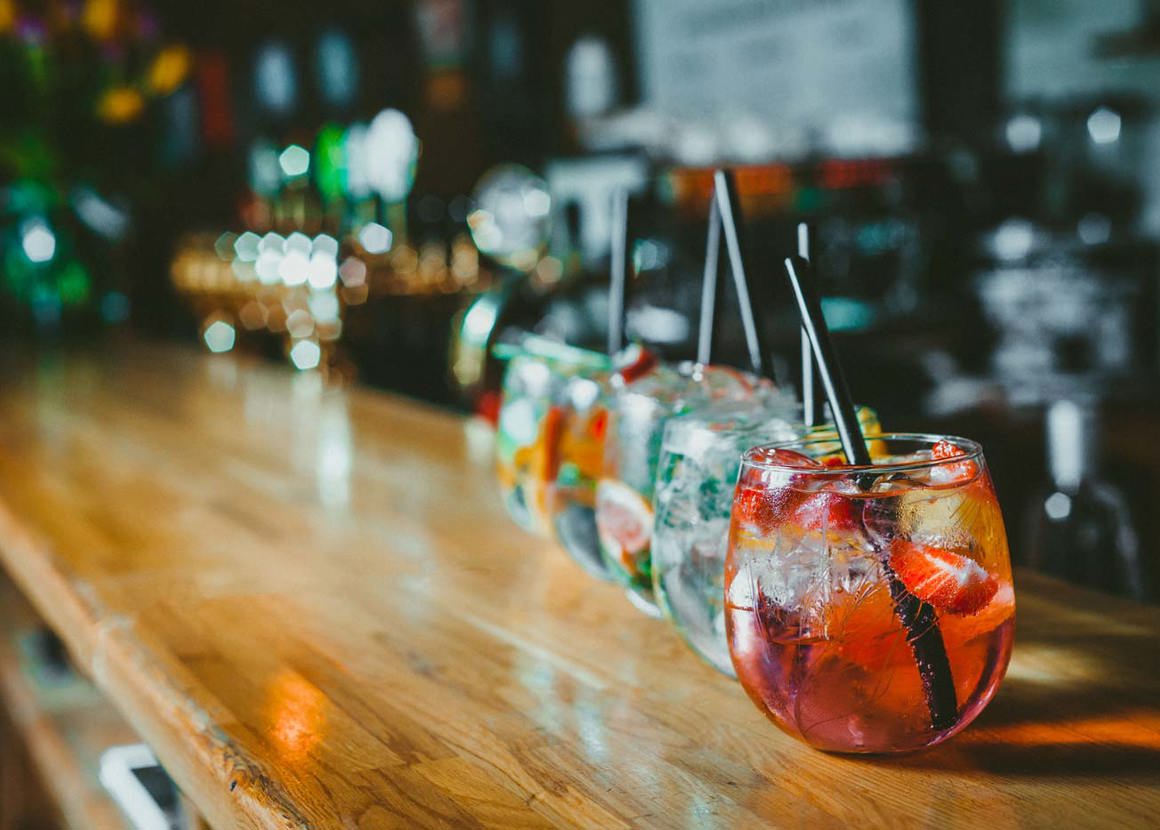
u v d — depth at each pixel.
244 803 0.73
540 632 0.99
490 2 6.74
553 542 1.23
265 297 3.72
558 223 5.06
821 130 5.49
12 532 1.48
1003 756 0.70
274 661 0.95
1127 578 1.92
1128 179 4.39
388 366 4.21
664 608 0.85
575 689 0.86
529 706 0.83
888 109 5.24
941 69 5.05
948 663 0.66
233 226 5.98
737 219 0.88
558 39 6.57
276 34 7.41
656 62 6.13
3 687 2.02
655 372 0.98
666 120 6.07
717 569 0.80
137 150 4.03
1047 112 4.51
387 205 5.85
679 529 0.81
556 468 1.08
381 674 0.91
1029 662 0.84
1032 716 0.75
